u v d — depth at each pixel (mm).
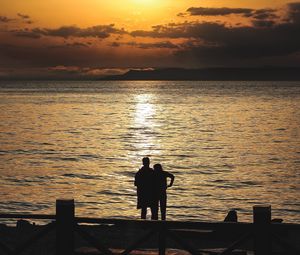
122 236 16641
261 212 9734
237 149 68812
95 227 18609
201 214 32938
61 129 95188
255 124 104250
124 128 97750
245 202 36812
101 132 90562
